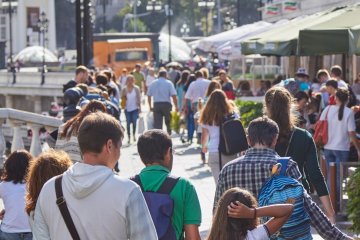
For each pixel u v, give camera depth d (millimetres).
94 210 7441
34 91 90500
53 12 164375
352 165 17062
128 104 37406
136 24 183375
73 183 7488
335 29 21297
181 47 116562
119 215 7426
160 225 8992
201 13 179625
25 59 122875
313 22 25469
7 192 12102
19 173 12164
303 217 9922
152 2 115625
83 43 52906
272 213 8453
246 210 8062
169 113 35594
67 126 15102
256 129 10297
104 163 7668
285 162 10180
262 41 26844
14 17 162125
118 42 90688
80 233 7508
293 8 53375
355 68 38938
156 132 9367
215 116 17500
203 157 28531
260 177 10133
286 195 9859
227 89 33562
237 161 10305
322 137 19562
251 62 59812
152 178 9180
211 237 8109
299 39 21500
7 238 12047
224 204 8094
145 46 91062
